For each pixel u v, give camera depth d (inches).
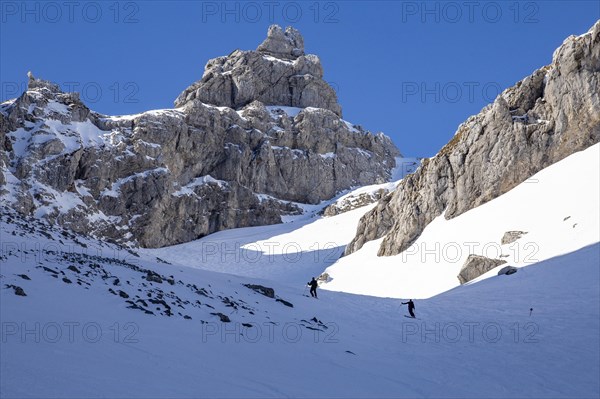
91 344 624.4
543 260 1929.1
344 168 5610.2
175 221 4330.7
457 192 2866.6
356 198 4926.2
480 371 890.7
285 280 3383.4
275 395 606.2
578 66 2807.6
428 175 3029.0
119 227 3973.9
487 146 2866.6
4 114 3885.3
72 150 3865.7
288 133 5438.0
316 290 1673.2
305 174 5329.7
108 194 4023.1
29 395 457.7
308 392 647.8
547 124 2807.6
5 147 3646.7
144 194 4175.7
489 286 1792.6
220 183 4749.0
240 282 1411.2
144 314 799.1
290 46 6599.4
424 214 2960.1
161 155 4397.1
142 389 526.6
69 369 535.8
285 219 4960.6
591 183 2397.9
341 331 1107.9
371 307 1512.1
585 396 776.3
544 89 2950.3
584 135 2738.7
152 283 1005.2
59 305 730.2
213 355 715.4
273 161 5157.5
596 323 1177.4
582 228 2084.2
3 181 3363.7
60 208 3587.6
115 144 4217.5
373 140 6122.1
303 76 6146.7
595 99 2728.8
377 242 3321.9
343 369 808.9
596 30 2773.1
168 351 676.1
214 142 4872.0
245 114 5383.9
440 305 1571.1
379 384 757.3
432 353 1018.1
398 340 1122.7
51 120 4015.8
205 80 5969.5
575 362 939.3
